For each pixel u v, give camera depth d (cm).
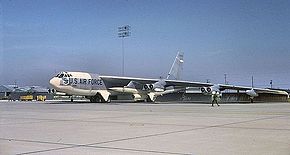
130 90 4744
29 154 725
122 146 827
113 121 1545
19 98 7694
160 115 1966
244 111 2419
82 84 4362
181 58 6084
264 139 944
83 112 2291
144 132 1111
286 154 719
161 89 4838
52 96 8488
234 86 4653
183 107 3166
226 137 987
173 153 732
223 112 2289
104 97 4656
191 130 1170
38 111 2422
